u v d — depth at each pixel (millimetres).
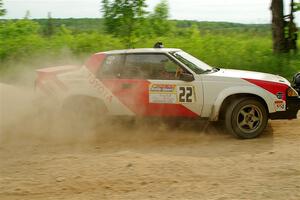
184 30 19391
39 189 5117
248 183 5023
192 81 7176
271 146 6602
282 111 7047
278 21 14836
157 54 7465
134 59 7531
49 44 15195
